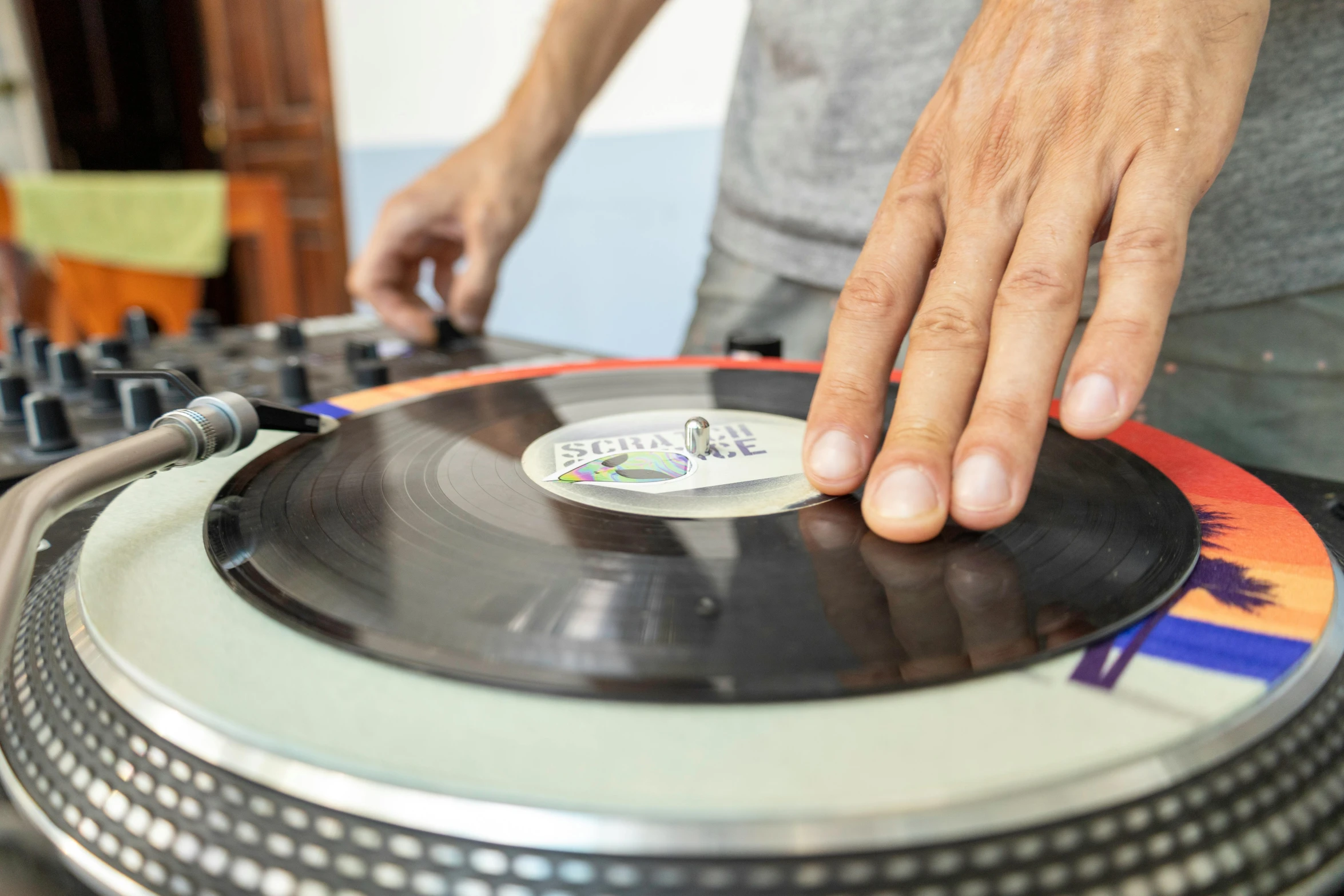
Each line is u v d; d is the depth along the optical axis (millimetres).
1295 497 467
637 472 468
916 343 405
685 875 206
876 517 348
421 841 216
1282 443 746
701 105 2541
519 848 210
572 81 1048
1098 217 413
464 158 1084
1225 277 728
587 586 321
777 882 206
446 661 266
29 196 2379
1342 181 667
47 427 582
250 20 4102
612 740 233
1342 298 693
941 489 348
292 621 289
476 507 405
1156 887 221
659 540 367
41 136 4371
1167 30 420
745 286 1095
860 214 925
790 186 1002
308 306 4301
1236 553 346
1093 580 319
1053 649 270
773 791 213
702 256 2668
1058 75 433
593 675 259
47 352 775
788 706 247
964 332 401
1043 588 314
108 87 4531
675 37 2549
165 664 269
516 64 3145
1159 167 398
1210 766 235
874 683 253
